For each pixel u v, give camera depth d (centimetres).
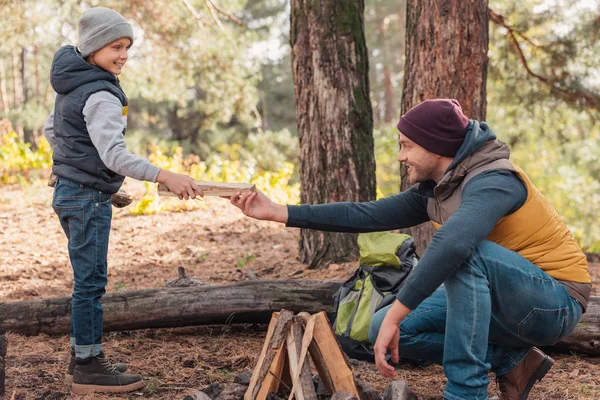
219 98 1761
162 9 1347
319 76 630
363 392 291
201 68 1482
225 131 2906
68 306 441
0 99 2900
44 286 615
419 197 312
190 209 1069
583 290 281
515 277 266
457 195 275
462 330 257
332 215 309
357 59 637
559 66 1006
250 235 905
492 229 269
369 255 406
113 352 409
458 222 251
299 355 268
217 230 936
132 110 3041
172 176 297
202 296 448
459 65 548
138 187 1195
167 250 812
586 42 993
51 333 440
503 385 297
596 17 995
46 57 2733
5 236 857
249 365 390
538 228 275
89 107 309
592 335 399
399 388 284
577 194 1670
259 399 275
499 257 266
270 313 452
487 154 271
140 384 339
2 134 1445
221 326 471
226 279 630
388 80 2936
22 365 378
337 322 408
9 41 1279
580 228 1689
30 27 1279
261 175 1312
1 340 316
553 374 371
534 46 1003
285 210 305
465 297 258
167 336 452
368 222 312
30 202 1067
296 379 263
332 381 273
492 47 1043
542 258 277
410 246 414
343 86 629
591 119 1083
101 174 319
